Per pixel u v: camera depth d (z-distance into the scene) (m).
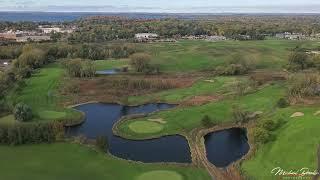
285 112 106.50
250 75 170.62
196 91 145.88
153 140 101.56
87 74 169.12
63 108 127.81
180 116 115.88
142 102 136.25
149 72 177.75
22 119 109.88
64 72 177.25
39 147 91.50
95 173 79.50
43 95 141.00
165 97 140.50
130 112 126.81
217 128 106.62
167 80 161.00
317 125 90.88
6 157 85.81
